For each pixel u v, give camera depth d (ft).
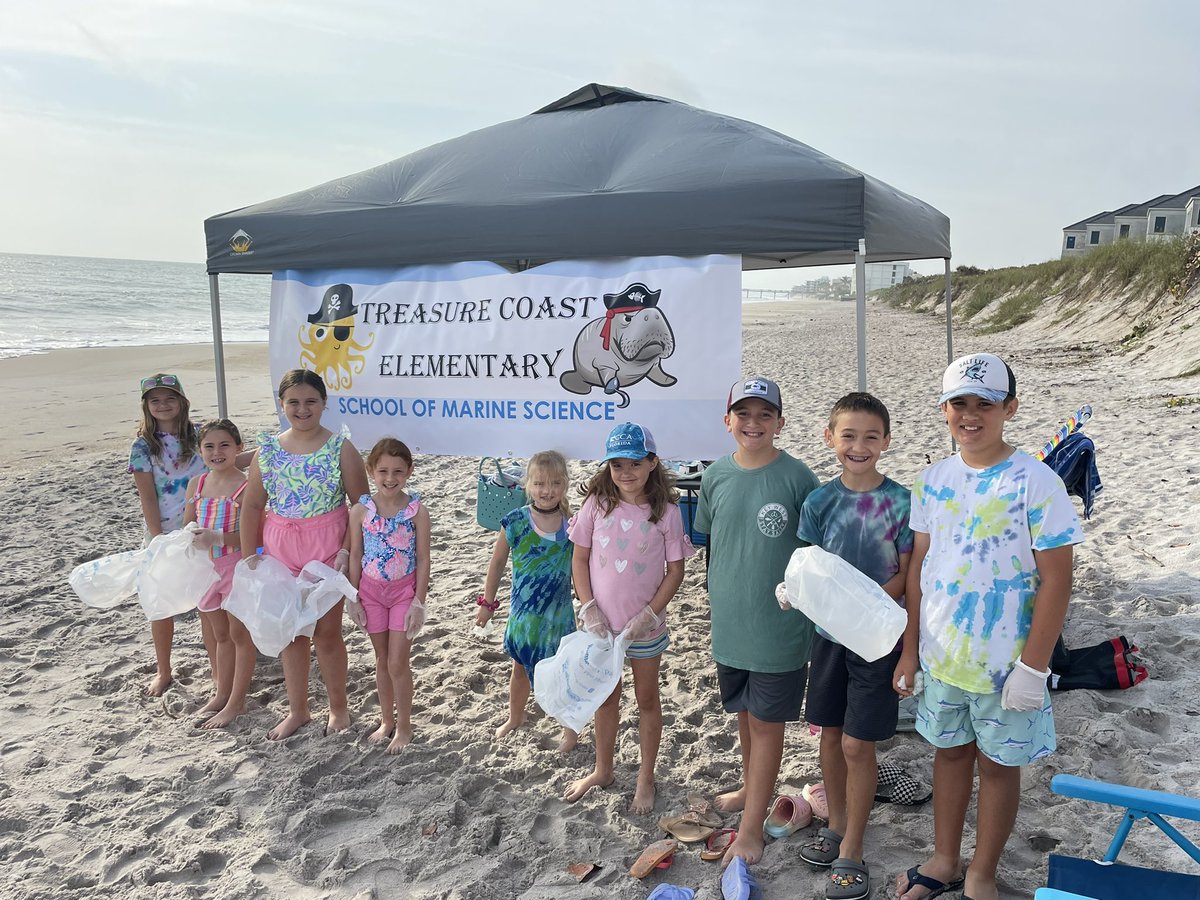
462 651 15.71
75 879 9.54
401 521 12.33
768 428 9.40
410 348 15.28
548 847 9.95
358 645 16.16
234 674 13.61
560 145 15.58
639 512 10.35
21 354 73.97
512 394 14.64
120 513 25.99
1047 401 37.70
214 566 13.10
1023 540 7.64
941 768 8.49
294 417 12.51
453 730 12.80
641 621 10.16
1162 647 13.80
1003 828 8.06
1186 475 23.30
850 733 8.71
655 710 10.73
